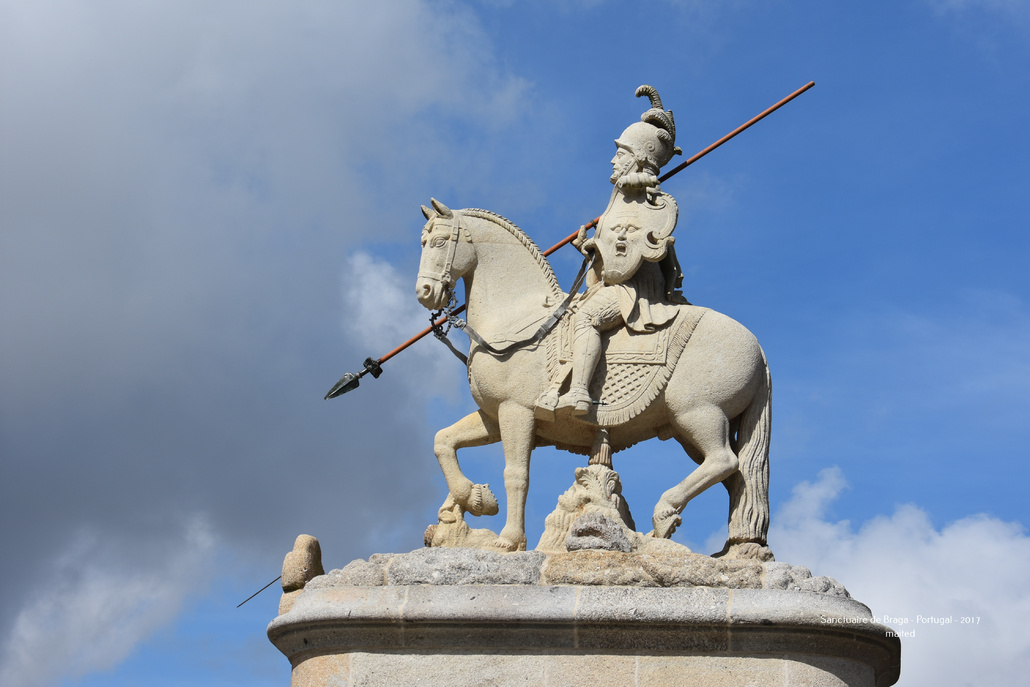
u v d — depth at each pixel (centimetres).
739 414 811
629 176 822
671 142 855
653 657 707
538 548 769
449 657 721
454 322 827
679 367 798
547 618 705
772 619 696
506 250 839
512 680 711
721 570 718
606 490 782
